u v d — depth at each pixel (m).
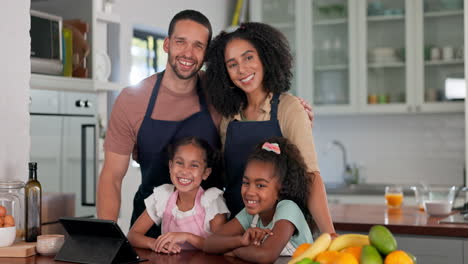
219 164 2.06
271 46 1.92
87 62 3.72
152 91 2.14
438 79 4.86
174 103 2.14
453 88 4.82
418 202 3.54
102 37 4.08
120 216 4.22
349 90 5.11
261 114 1.95
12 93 2.01
